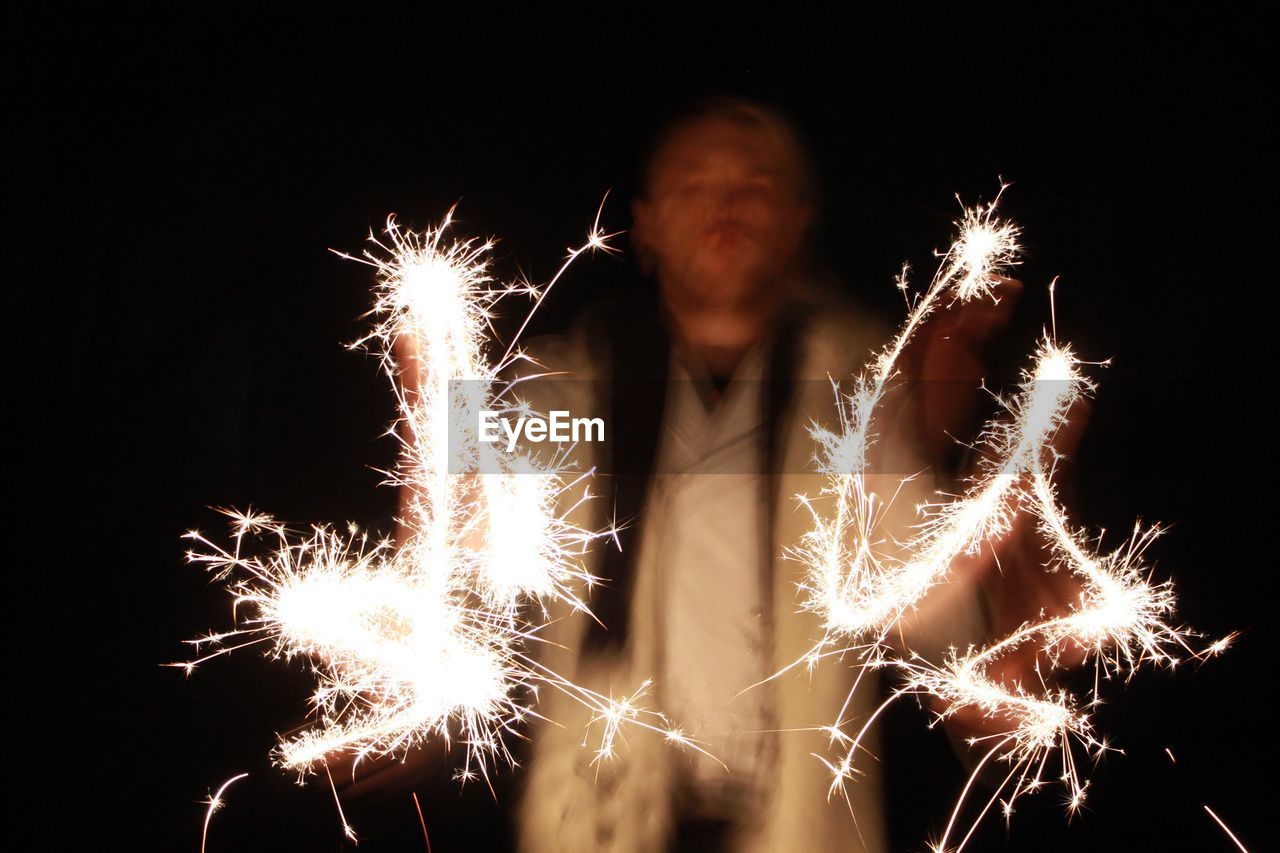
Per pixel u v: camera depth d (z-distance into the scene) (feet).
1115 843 7.95
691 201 5.69
